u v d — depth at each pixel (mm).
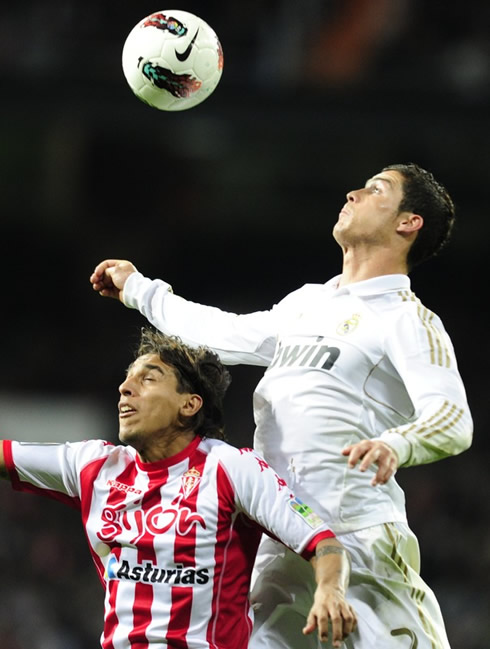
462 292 65500
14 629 46750
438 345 14656
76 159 60156
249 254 63938
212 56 16875
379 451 13016
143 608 14117
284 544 14203
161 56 16594
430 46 49625
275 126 47656
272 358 16672
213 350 16922
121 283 17734
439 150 57188
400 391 15219
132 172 60750
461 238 62000
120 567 14367
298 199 60781
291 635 15039
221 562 14172
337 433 15008
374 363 15117
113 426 61719
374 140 57125
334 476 14938
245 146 58281
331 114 47562
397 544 15047
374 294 15602
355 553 14750
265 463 14547
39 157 59750
